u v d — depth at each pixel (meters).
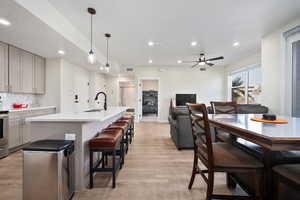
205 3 2.22
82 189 1.75
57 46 3.11
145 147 3.33
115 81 7.23
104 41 3.71
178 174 2.13
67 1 2.14
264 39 3.48
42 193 1.44
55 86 4.11
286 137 0.91
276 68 3.16
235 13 2.50
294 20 2.74
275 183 1.16
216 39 3.64
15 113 2.99
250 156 1.32
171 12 2.45
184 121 3.16
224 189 1.78
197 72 6.84
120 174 2.13
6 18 1.99
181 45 4.04
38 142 1.61
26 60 3.53
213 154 1.36
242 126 1.26
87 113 2.31
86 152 1.86
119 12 2.43
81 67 5.29
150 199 1.61
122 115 4.03
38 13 1.98
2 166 2.35
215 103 2.59
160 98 6.82
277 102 3.14
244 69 5.48
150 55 5.01
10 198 1.60
